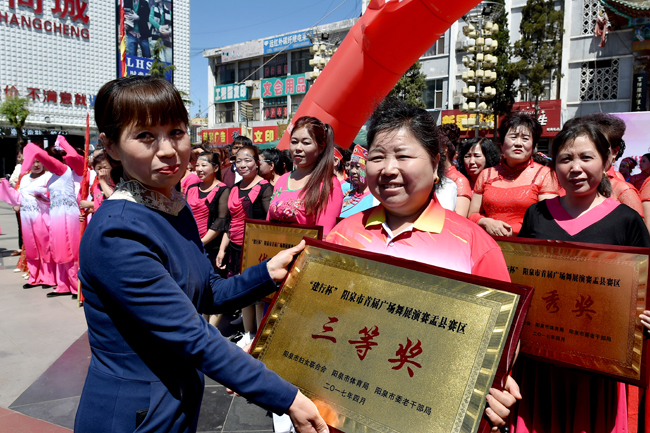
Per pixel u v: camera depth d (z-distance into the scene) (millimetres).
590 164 1671
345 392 1058
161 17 23547
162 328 1050
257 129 24641
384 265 1146
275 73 25438
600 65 16062
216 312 1405
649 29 14695
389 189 1187
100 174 4250
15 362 3291
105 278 1062
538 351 1559
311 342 1152
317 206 2400
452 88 18406
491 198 2838
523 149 2691
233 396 2895
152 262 1071
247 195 3496
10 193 6098
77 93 21312
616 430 1696
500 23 14391
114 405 1121
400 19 3979
